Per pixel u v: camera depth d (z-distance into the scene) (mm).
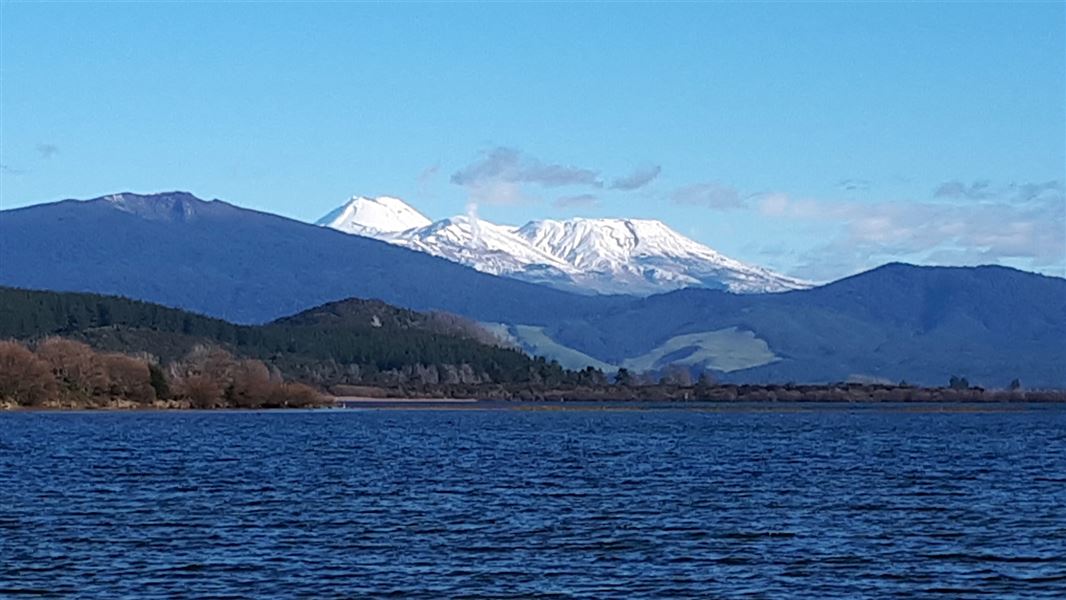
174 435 187250
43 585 61000
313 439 181000
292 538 74562
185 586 61031
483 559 68000
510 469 124688
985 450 161500
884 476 117562
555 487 105000
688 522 81875
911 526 80250
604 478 114375
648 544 72750
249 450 153625
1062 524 81250
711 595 59469
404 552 70000
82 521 81375
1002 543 73250
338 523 80875
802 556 68938
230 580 62406
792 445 172250
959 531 77938
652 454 150000
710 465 131500
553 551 70438
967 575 64000
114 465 126812
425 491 101125
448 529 78375
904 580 62781
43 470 119938
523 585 61594
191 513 85625
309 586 61188
